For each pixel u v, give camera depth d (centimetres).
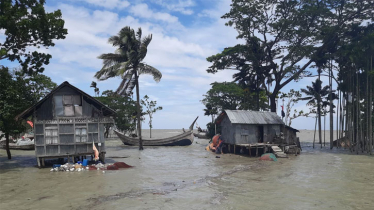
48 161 2353
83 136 2064
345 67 3731
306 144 5128
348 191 1325
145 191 1309
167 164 2245
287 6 3750
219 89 5931
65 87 2073
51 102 2034
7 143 2569
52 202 1132
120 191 1309
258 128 3259
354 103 3741
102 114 2156
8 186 1425
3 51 1781
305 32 3675
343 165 2216
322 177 1680
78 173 1792
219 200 1160
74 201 1144
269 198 1195
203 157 2784
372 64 3316
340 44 3756
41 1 2106
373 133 3509
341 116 4109
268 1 3731
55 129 2003
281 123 3266
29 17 2008
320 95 5266
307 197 1216
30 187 1398
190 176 1700
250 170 1942
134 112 6134
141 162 2366
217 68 4491
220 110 6231
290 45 3959
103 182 1509
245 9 3738
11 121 2139
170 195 1241
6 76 2069
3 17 1814
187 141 4388
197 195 1241
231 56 4300
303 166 2148
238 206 1080
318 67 4225
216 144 3406
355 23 3569
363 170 1955
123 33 3353
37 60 2112
